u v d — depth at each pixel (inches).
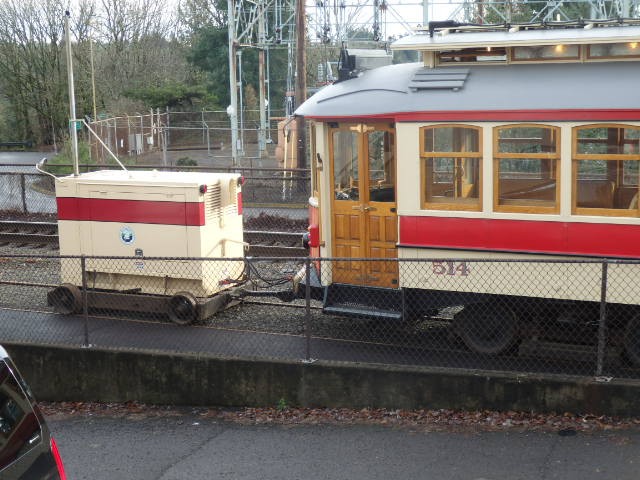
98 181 422.9
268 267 526.6
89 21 1817.2
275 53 1859.0
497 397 295.3
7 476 156.1
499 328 346.3
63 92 1911.9
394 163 363.9
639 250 314.8
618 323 334.6
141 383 336.2
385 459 264.2
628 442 264.7
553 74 332.5
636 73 319.3
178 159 1382.9
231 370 324.5
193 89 1806.1
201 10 2116.1
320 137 375.6
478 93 337.4
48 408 339.3
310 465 263.0
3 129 2010.3
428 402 303.3
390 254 369.4
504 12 1114.7
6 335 383.6
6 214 771.4
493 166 335.0
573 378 288.7
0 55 1929.1
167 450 283.6
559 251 327.9
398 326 391.2
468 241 343.0
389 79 366.3
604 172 318.3
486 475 248.4
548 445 266.5
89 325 401.7
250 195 857.5
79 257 343.0
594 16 1058.1
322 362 315.6
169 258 334.0
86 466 271.9
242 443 286.2
